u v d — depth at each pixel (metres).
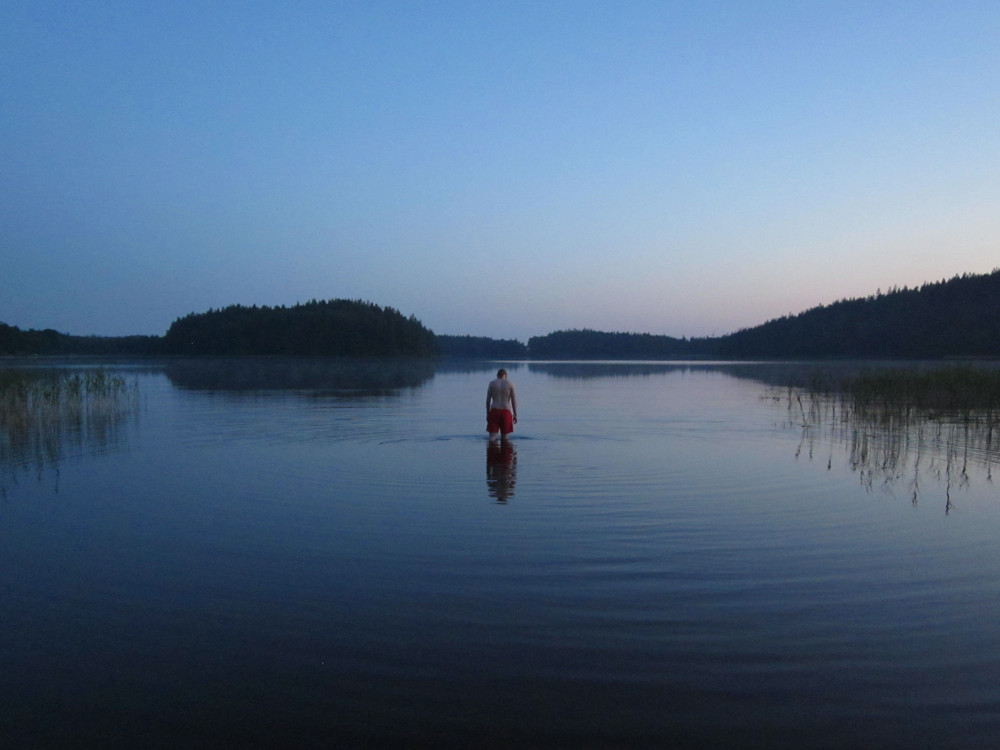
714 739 3.97
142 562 6.96
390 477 11.34
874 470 11.94
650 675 4.66
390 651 5.00
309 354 114.12
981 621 5.52
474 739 3.97
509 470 11.98
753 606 5.80
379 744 3.92
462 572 6.64
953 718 4.17
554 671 4.71
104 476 11.42
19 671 4.74
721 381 47.16
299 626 5.42
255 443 15.39
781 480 11.04
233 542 7.64
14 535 7.94
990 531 8.05
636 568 6.75
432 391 35.34
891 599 5.97
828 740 3.96
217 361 104.00
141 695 4.44
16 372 23.08
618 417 21.80
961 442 15.11
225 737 4.00
